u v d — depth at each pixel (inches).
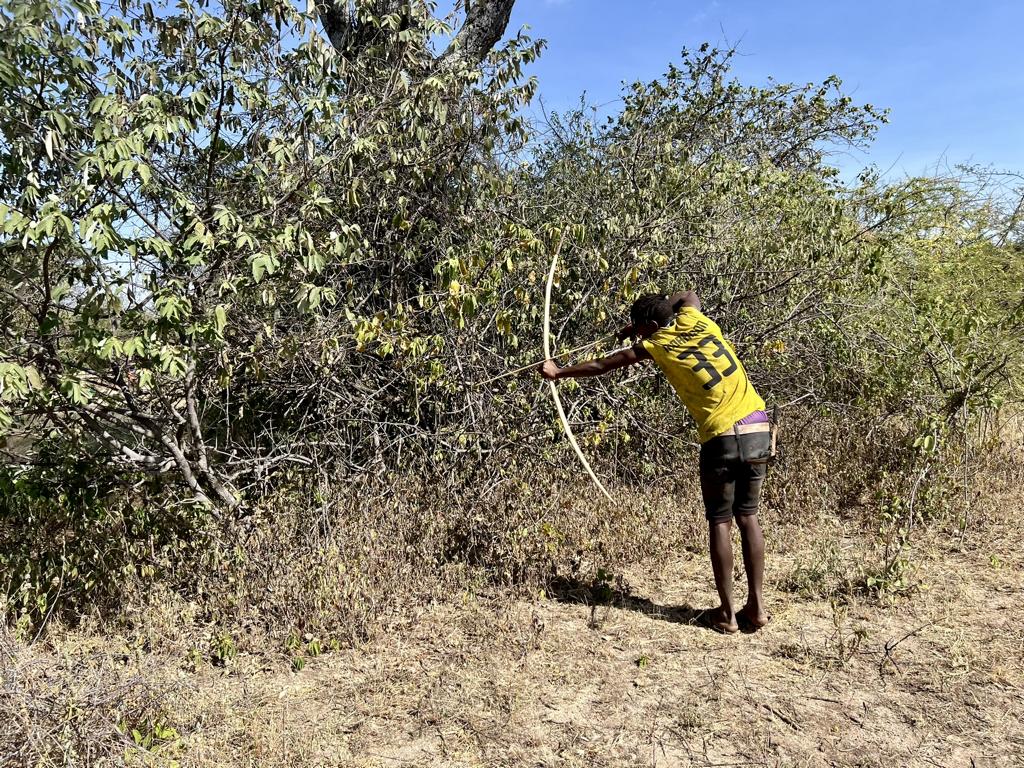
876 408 230.4
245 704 121.5
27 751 98.2
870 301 235.3
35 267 146.6
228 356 183.8
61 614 154.6
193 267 162.6
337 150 195.0
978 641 136.3
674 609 155.3
